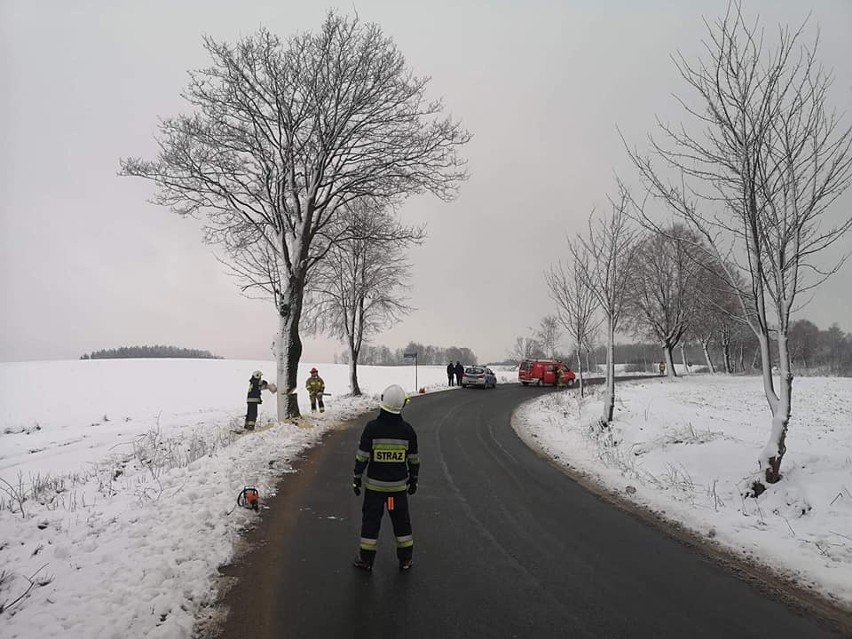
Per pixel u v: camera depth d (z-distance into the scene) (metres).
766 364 9.02
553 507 8.59
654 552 6.61
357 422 18.83
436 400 27.36
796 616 4.99
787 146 8.42
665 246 37.16
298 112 18.14
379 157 19.19
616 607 5.08
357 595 5.19
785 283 8.77
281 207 18.48
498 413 21.98
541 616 4.86
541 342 58.81
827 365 63.84
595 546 6.78
